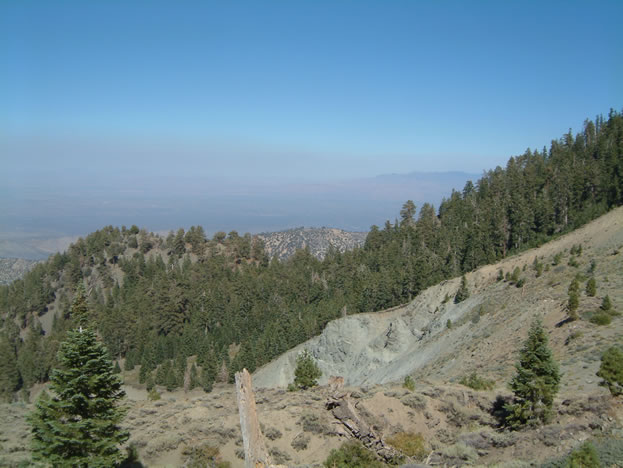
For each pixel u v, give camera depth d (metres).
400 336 79.38
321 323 102.88
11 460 21.12
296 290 127.06
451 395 28.34
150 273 156.00
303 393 33.12
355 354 83.69
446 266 104.12
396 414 25.94
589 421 21.11
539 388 22.78
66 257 168.12
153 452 25.33
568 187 103.81
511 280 69.69
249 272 148.12
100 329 114.75
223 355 101.06
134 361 111.19
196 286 142.12
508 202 115.19
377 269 125.88
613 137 134.12
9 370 94.25
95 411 20.70
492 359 44.56
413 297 98.56
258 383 88.50
